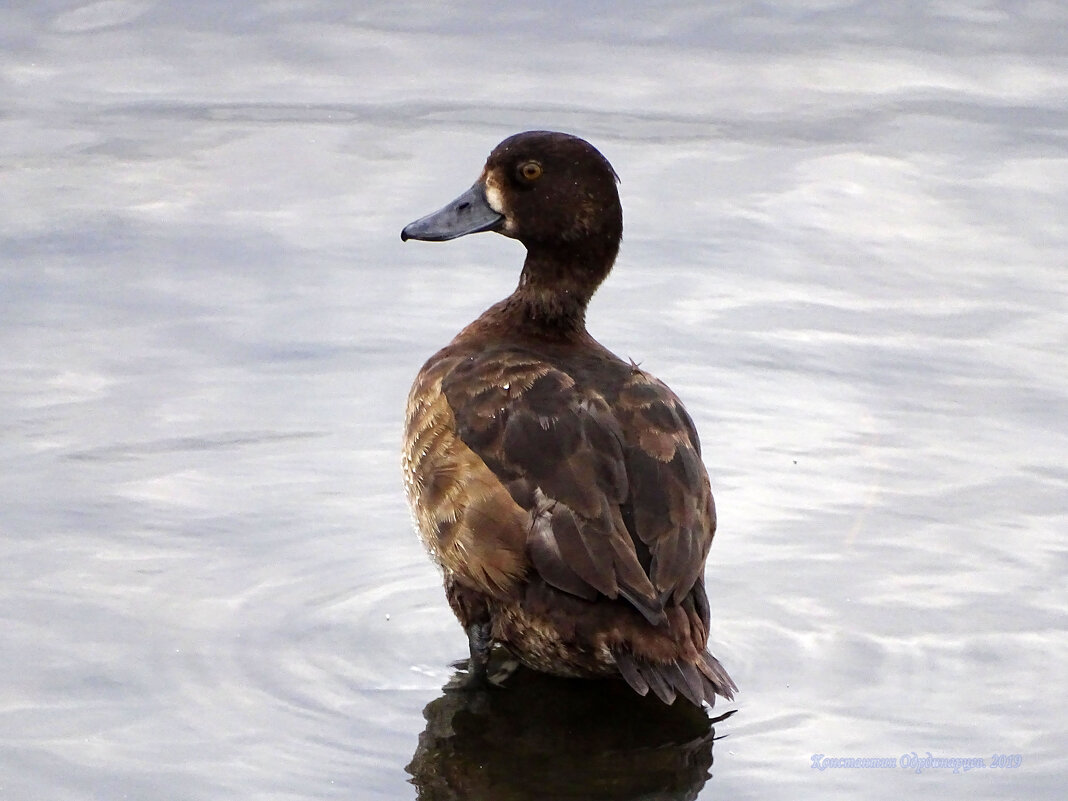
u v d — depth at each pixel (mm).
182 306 11977
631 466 8023
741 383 11289
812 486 10180
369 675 8352
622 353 11570
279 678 8258
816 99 14781
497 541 7910
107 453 10289
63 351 11383
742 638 8719
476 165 13781
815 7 16375
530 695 8273
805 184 13609
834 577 9281
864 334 11828
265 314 11930
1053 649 8570
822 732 7895
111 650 8406
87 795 7270
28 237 12688
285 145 14047
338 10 16297
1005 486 10125
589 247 9500
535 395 8273
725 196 13477
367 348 11586
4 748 7598
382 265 12609
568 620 7754
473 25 16062
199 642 8523
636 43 15734
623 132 14258
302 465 10297
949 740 7805
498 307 9695
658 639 7703
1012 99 14719
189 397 10953
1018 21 16047
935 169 13789
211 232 12875
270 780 7410
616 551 7672
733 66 15312
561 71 15250
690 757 7695
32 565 9133
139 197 13281
